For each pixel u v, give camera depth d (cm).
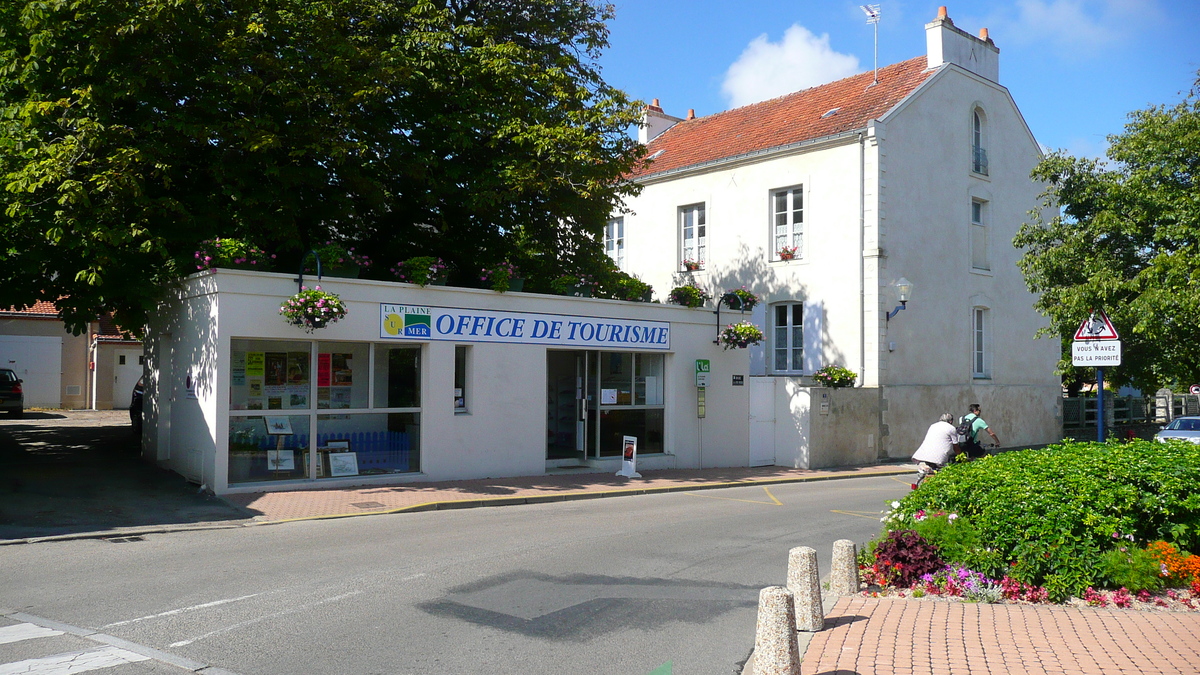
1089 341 1195
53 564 892
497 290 1628
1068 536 752
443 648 621
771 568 906
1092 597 730
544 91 1839
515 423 1661
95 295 1498
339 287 1430
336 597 759
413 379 1547
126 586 795
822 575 891
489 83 1784
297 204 1653
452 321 1568
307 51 1566
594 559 939
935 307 2414
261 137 1443
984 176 2608
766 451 2131
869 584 812
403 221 1941
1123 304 1709
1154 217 1733
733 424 2061
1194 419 2156
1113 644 612
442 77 1758
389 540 1045
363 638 641
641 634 664
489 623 686
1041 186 2823
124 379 3266
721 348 2039
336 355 1462
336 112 1548
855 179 2286
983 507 807
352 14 1741
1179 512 793
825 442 2098
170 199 1409
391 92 1661
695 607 744
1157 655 586
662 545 1030
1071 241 1858
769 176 2478
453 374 1577
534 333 1686
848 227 2298
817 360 2345
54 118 1376
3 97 1434
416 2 1827
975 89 2595
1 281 1554
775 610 521
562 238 2077
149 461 1647
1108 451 884
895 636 638
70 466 1572
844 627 666
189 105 1462
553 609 730
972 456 1630
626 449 1753
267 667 574
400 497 1370
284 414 1405
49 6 1309
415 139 1805
